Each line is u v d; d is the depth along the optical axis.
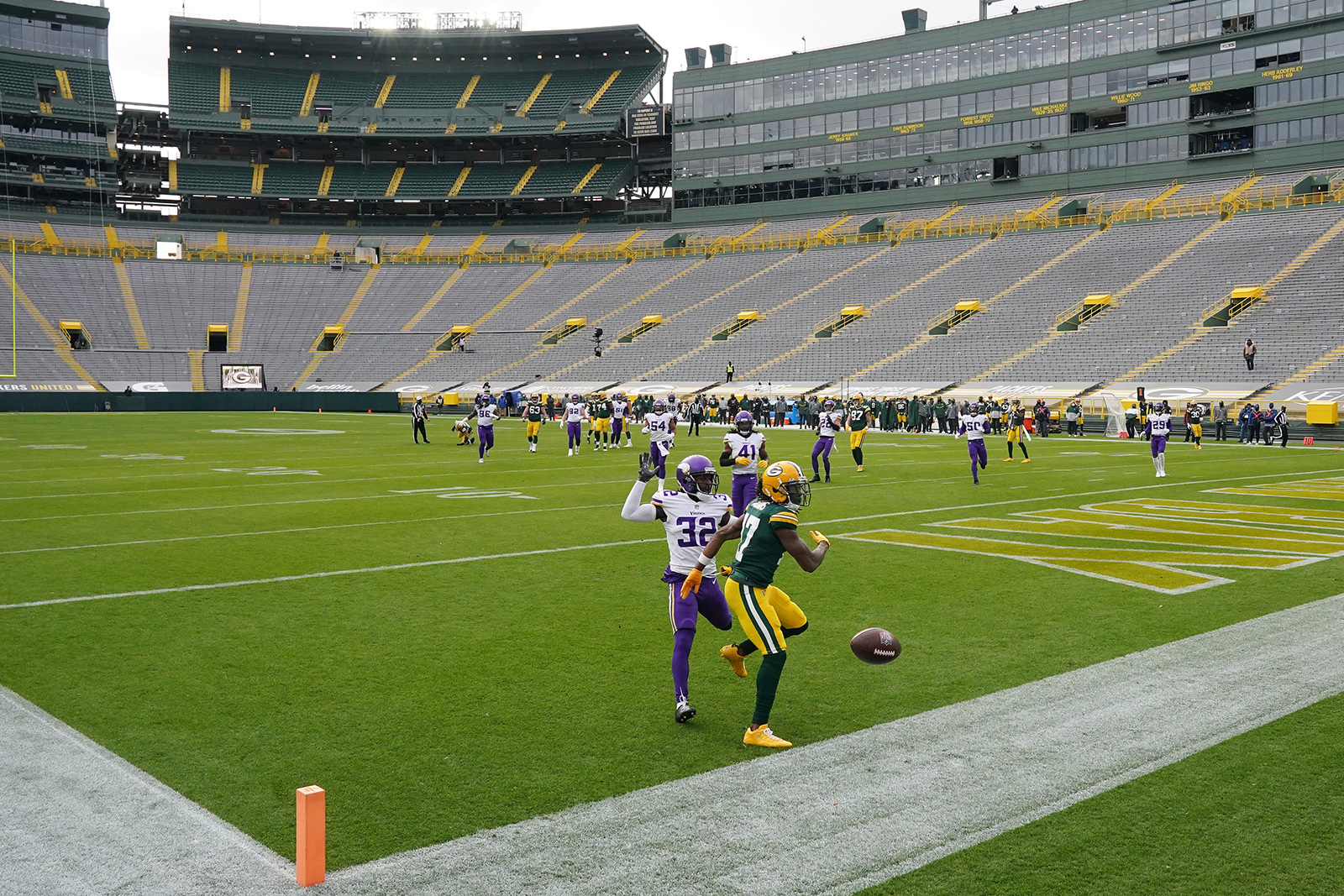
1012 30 60.34
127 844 4.53
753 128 69.19
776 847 4.55
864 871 4.34
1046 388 45.75
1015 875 4.32
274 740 5.92
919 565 11.40
